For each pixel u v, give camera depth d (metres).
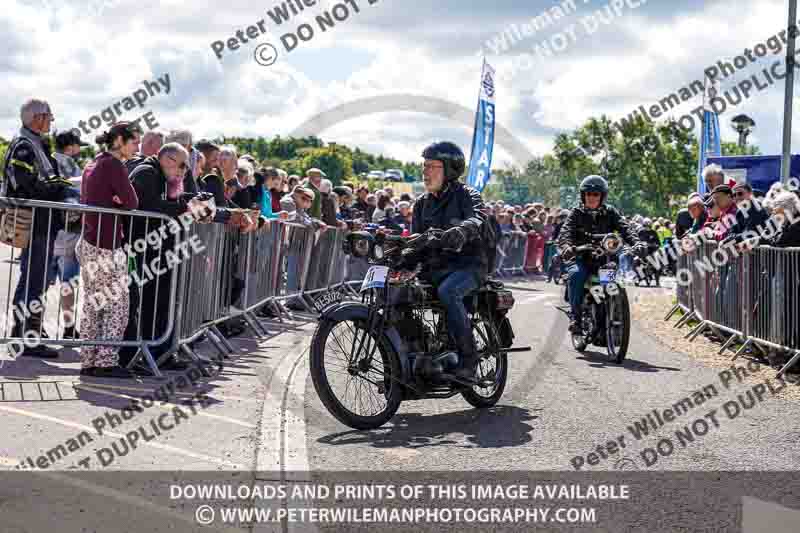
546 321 12.03
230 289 8.15
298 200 11.13
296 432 5.03
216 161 8.44
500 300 6.04
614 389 6.86
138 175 6.50
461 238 5.46
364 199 14.67
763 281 8.39
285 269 10.79
